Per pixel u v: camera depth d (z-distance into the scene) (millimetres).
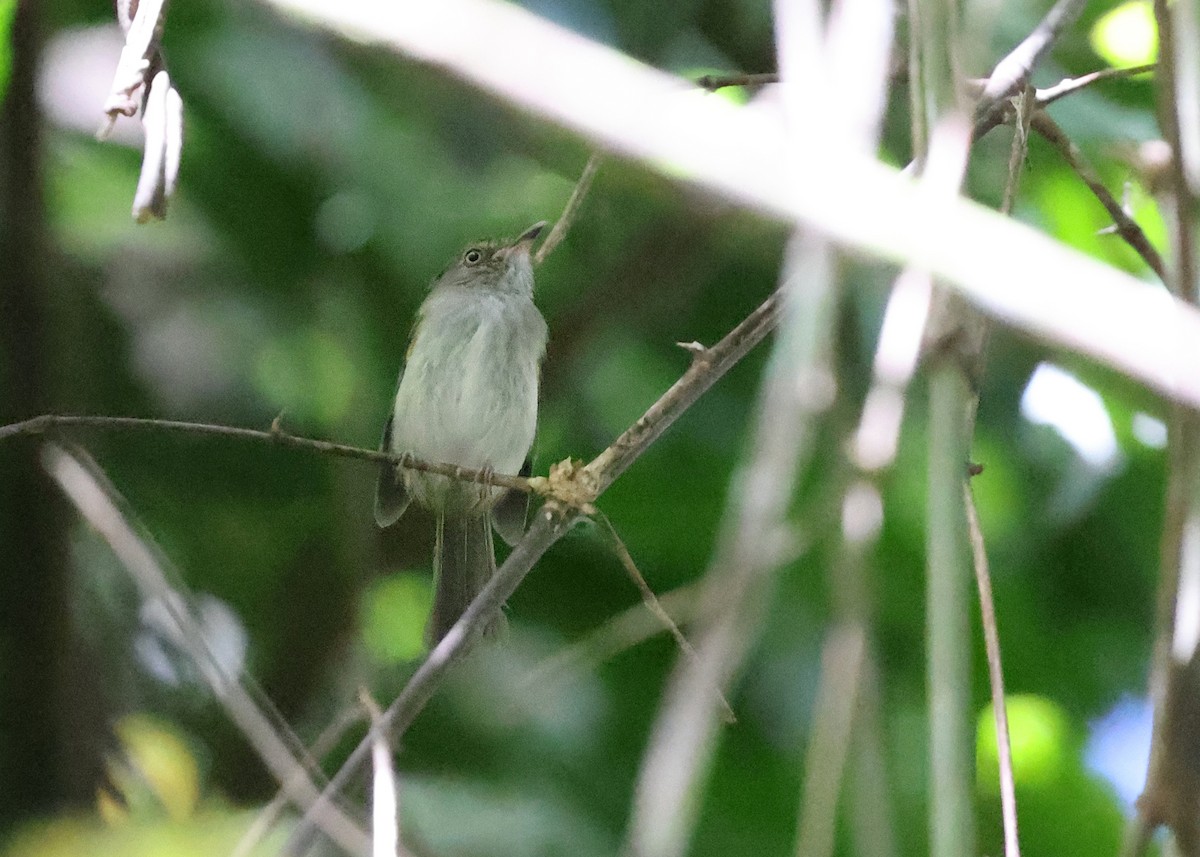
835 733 2535
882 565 8867
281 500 9992
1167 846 3096
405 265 10094
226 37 9289
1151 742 2900
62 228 9461
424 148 9414
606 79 2266
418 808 7824
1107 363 2014
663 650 9375
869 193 2191
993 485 9531
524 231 10188
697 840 8844
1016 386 9180
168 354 9750
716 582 2367
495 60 2262
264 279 9891
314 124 9344
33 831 6996
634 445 5680
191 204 9625
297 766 5207
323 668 9180
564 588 9859
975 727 2762
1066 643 9820
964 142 2844
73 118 9680
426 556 10766
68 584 8344
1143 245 5535
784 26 2582
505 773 8773
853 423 2707
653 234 9781
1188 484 2768
